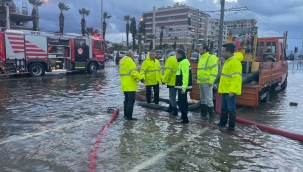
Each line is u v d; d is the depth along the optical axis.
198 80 6.50
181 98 5.84
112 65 31.31
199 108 7.73
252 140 4.87
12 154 3.96
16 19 51.72
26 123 5.69
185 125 5.79
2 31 14.88
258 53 10.87
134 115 6.68
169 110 7.18
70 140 4.62
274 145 4.65
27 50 15.91
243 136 5.09
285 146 4.62
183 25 97.00
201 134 5.14
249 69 8.27
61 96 9.32
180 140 4.75
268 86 8.60
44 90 10.75
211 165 3.72
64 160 3.78
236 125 5.89
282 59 11.16
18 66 15.61
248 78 7.43
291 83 15.53
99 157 3.90
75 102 8.23
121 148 4.28
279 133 5.28
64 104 7.87
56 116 6.35
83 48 18.80
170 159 3.88
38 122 5.79
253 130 5.53
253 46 8.89
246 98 7.11
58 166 3.58
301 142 4.89
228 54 5.33
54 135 4.89
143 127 5.55
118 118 6.29
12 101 8.23
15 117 6.19
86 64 19.11
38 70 16.69
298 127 5.85
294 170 3.64
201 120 6.28
